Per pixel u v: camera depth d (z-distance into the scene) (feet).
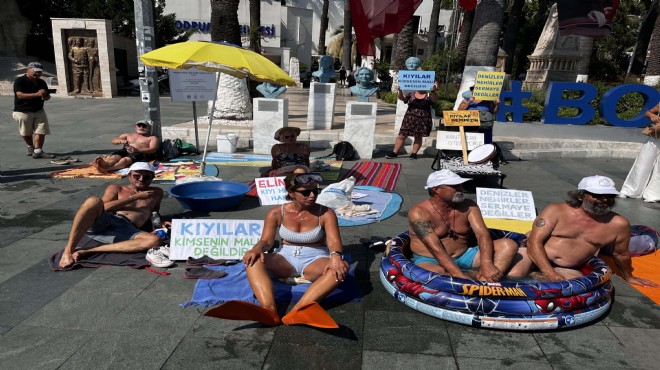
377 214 18.70
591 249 12.33
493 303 10.34
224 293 11.67
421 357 9.46
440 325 10.68
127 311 10.85
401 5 32.78
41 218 17.15
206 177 22.80
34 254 13.92
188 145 29.91
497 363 9.33
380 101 66.39
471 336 10.28
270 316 10.02
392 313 11.16
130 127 40.11
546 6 91.20
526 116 38.73
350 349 9.67
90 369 8.76
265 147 30.89
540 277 12.17
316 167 26.25
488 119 26.94
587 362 9.43
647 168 21.68
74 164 26.13
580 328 10.73
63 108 54.24
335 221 11.99
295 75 102.99
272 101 30.09
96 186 21.72
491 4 33.12
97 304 11.12
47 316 10.52
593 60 88.28
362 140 30.37
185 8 124.47
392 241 13.29
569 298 10.47
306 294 10.83
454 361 9.36
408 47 58.44
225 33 36.63
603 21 42.01
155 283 12.27
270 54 124.88
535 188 24.22
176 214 17.99
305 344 9.80
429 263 11.96
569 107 37.73
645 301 12.10
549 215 12.40
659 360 9.57
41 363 8.89
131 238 13.99
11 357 9.03
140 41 26.76
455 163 25.00
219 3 35.94
